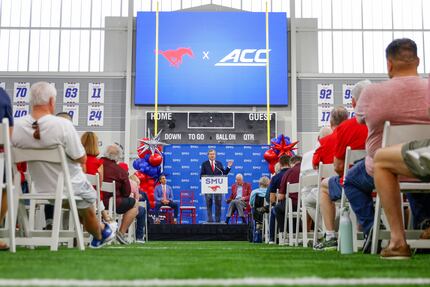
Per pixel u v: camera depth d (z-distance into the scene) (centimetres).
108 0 1534
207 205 1234
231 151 1374
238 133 1385
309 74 1429
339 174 353
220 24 1413
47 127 317
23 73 1423
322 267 189
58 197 312
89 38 1524
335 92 1428
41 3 1535
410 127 256
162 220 1252
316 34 1458
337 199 357
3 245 319
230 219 1305
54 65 1516
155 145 1301
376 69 1541
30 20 1530
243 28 1413
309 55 1448
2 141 286
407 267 188
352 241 315
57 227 312
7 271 170
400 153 224
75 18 1530
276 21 1422
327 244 388
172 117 1384
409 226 381
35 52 1520
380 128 272
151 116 1387
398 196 235
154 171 1265
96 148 486
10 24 1528
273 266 195
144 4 1522
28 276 154
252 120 1389
